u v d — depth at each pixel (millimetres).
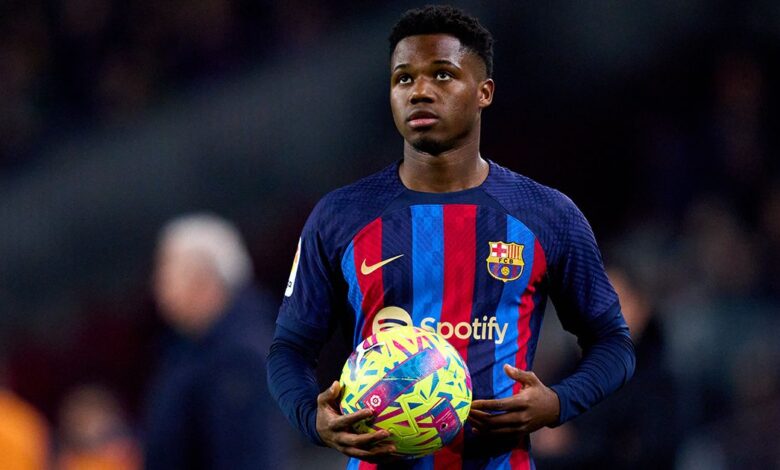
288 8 43312
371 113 42156
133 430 36125
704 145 36250
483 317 11320
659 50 41250
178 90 42781
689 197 35812
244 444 16969
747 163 35906
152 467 17438
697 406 29594
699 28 41125
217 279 17484
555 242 11547
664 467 18094
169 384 17438
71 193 41125
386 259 11422
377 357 10648
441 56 11250
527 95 41375
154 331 37969
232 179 41625
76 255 40562
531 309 11547
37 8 43500
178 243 17781
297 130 42156
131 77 42781
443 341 10883
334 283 11758
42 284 40188
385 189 11758
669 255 33469
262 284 38531
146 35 43375
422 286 11359
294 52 42969
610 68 41344
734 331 31203
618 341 11711
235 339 17281
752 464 27531
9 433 21359
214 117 42156
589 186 39781
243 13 43312
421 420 10516
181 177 41562
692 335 30750
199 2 43031
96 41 43094
